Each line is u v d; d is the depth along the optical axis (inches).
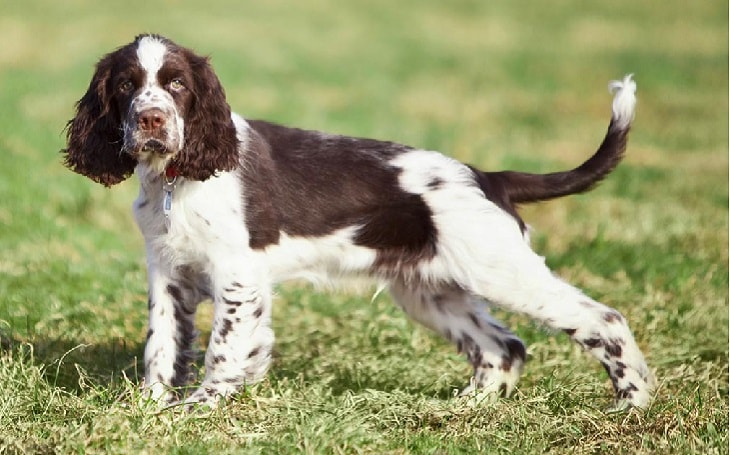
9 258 433.7
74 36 1155.3
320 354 356.5
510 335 325.7
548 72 1125.7
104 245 480.4
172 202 288.2
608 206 573.0
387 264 311.4
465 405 287.9
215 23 1344.7
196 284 307.9
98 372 318.3
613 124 324.8
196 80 285.0
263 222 294.4
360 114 875.4
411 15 1525.6
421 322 331.0
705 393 310.2
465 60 1199.6
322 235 304.8
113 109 290.2
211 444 255.9
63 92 851.4
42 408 272.7
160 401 281.7
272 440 259.6
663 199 597.0
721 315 397.4
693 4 1577.3
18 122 710.5
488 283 302.5
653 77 1073.5
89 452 248.4
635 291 427.2
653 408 291.9
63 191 550.0
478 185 310.7
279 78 1032.8
